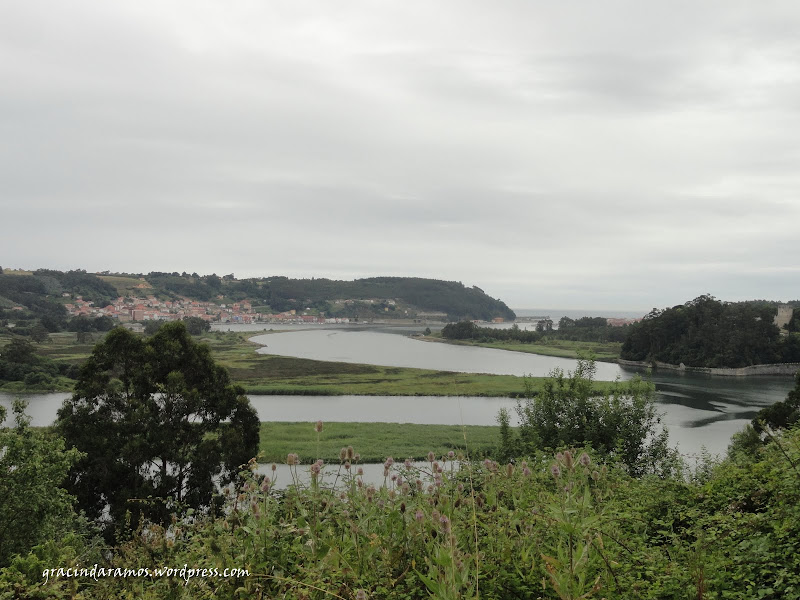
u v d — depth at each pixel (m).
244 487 5.96
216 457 21.67
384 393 68.31
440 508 5.11
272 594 4.47
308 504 5.27
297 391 69.44
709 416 48.94
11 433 14.22
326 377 82.06
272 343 158.50
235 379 79.06
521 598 4.35
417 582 4.39
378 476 23.19
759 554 5.00
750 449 14.59
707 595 4.25
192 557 5.16
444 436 40.25
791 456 7.09
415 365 103.88
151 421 22.06
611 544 5.09
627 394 18.64
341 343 163.25
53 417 50.38
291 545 4.93
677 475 9.75
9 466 13.93
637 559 4.84
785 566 4.77
